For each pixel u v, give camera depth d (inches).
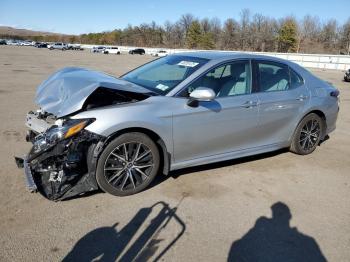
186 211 148.3
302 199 166.7
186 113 164.1
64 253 117.4
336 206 161.9
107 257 116.7
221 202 158.1
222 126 178.1
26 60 1130.0
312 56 1590.8
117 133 149.8
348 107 432.8
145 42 4328.3
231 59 185.9
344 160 223.9
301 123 217.2
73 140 140.9
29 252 116.7
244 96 185.6
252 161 211.5
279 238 133.9
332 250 128.7
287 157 223.0
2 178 167.9
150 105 156.7
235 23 3516.2
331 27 3152.1
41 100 163.0
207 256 120.3
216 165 200.4
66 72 186.5
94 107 151.0
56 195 144.3
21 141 226.4
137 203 152.3
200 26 3631.9
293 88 210.7
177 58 200.2
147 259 116.8
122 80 182.1
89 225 133.6
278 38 3139.8
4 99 377.7
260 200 162.7
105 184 151.3
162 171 176.7
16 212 139.0
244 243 129.2
